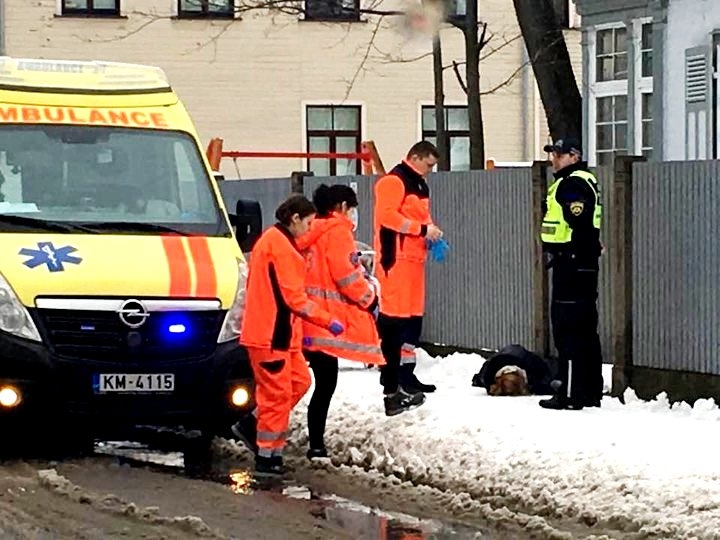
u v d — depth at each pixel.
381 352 11.31
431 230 12.41
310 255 11.15
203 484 10.37
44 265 10.98
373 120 33.19
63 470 10.82
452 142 33.66
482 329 15.45
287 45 32.66
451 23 22.34
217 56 32.38
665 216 12.66
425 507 9.71
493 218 15.22
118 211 11.88
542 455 10.16
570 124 20.53
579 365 12.09
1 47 31.39
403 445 11.05
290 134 32.78
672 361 12.62
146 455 11.56
